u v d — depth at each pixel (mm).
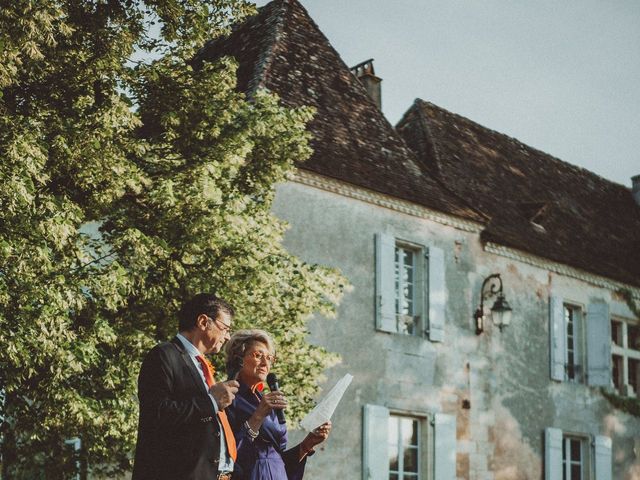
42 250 7863
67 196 8961
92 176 8977
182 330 4699
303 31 17547
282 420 5398
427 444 15688
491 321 17297
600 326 19297
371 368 14961
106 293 8578
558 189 22219
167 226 9617
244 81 15945
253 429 4957
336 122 16297
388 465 14797
